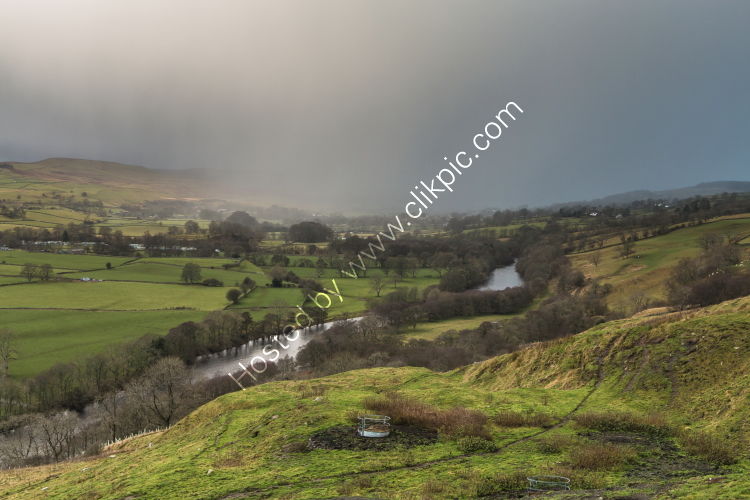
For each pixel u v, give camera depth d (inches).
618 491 508.7
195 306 3946.9
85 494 713.6
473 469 640.4
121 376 2768.2
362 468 666.8
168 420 2122.3
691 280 3722.9
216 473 706.8
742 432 699.4
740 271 3344.0
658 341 1151.0
